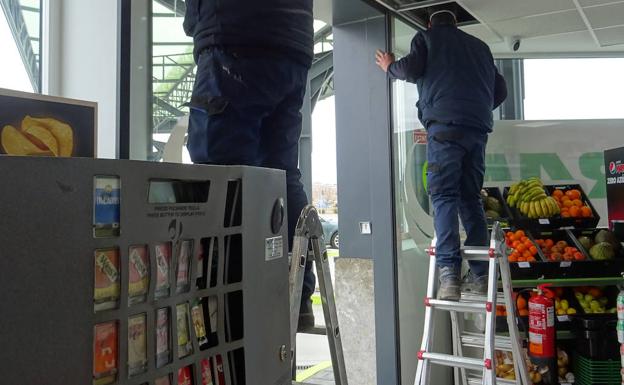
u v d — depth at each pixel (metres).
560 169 4.55
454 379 3.94
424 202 4.02
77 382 0.62
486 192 4.22
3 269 0.56
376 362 3.47
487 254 2.71
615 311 3.65
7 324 0.56
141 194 0.71
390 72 2.98
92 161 0.65
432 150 2.78
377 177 3.50
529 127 4.57
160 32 1.78
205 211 0.82
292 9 1.30
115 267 0.67
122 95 1.57
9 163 0.57
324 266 1.44
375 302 3.48
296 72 1.36
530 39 4.28
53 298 0.60
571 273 3.47
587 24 3.86
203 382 0.82
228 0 1.22
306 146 4.86
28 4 1.55
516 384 2.92
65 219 0.61
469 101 2.73
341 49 3.63
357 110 3.58
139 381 0.70
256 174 0.96
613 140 4.55
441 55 2.79
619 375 3.36
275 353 1.01
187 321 0.79
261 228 0.97
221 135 1.24
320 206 5.59
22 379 0.57
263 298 0.97
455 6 3.58
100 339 0.65
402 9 3.48
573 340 3.68
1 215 0.56
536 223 3.92
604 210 4.54
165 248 0.75
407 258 3.67
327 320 1.44
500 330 3.58
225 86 1.22
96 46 1.58
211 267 0.84
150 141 1.72
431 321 2.78
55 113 1.29
